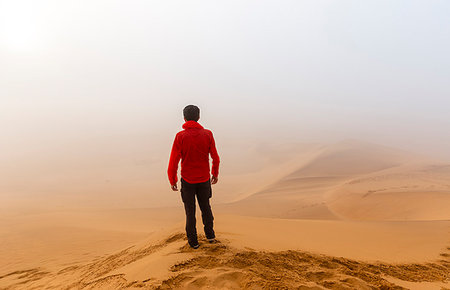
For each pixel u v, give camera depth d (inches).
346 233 241.4
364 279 121.1
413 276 138.0
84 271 204.5
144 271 114.0
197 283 101.0
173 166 135.0
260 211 805.9
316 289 101.4
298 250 153.1
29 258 359.6
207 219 144.0
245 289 98.0
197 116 139.3
